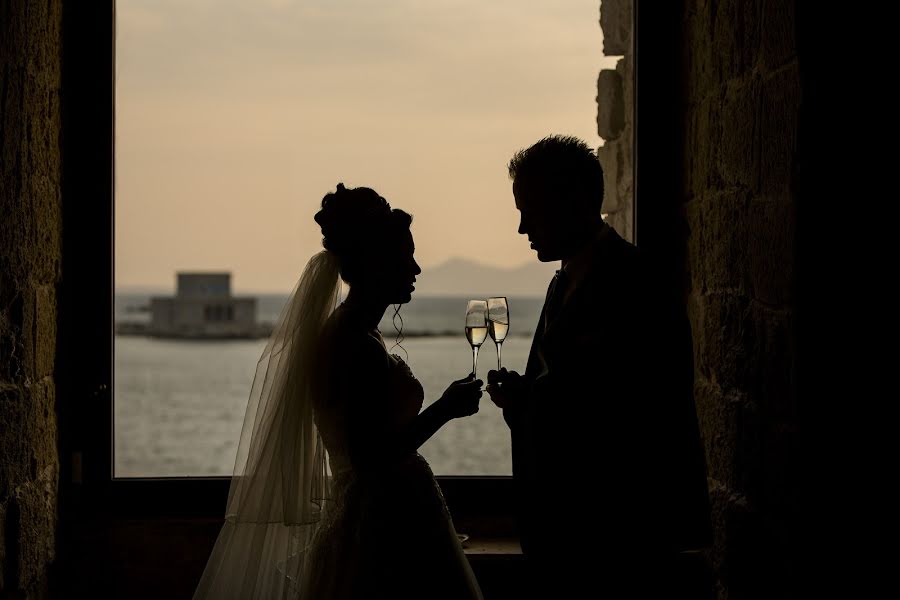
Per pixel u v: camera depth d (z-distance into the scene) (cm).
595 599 211
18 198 237
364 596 214
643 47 299
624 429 209
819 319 192
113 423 295
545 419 217
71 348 290
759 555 222
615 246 219
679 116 296
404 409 230
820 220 191
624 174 343
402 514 220
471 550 279
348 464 222
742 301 233
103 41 291
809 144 190
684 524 209
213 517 295
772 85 208
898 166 188
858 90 188
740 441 236
